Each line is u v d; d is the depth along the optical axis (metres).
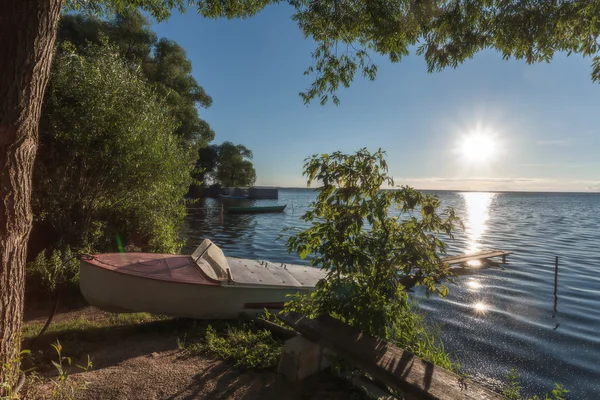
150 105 8.77
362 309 3.34
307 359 3.45
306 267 7.38
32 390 2.87
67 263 6.31
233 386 3.26
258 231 24.02
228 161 76.56
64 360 3.67
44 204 7.43
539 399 4.73
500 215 50.78
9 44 2.24
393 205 3.50
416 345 4.65
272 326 4.73
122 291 4.89
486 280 11.56
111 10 6.16
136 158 8.12
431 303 8.81
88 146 7.60
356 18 5.27
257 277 5.95
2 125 2.24
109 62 8.29
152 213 9.12
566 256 16.52
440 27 4.87
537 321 7.71
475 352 6.09
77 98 7.32
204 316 5.19
